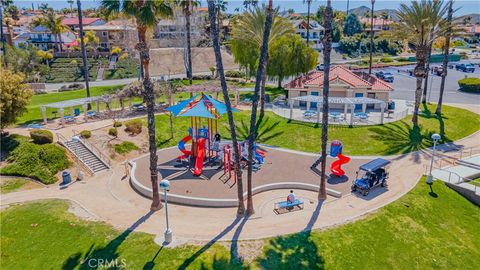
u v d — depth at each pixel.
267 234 21.70
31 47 82.94
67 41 114.31
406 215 24.41
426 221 24.20
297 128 42.56
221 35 114.62
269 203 26.20
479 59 118.00
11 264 20.05
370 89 50.50
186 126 44.28
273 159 35.09
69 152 34.34
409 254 21.05
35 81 81.81
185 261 19.19
